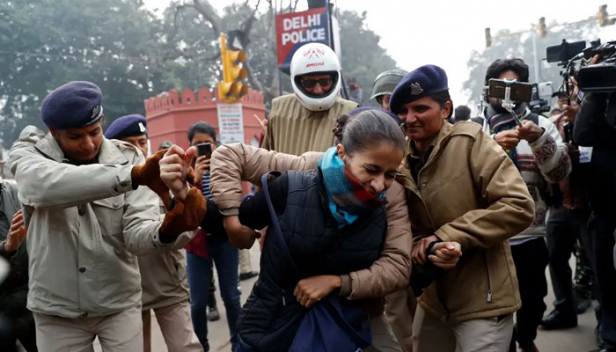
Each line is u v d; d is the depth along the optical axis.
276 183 1.91
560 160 2.99
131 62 33.22
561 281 4.27
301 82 3.17
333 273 1.85
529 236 3.05
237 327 1.92
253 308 1.88
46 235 2.23
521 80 3.31
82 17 32.72
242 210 1.99
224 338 4.75
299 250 1.81
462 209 2.31
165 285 3.12
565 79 3.54
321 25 6.89
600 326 3.84
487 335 2.31
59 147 2.23
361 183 1.71
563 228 4.12
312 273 1.86
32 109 31.91
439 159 2.34
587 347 3.91
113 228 2.29
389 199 2.06
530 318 3.10
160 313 3.18
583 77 2.78
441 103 2.29
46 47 31.62
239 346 1.89
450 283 2.39
